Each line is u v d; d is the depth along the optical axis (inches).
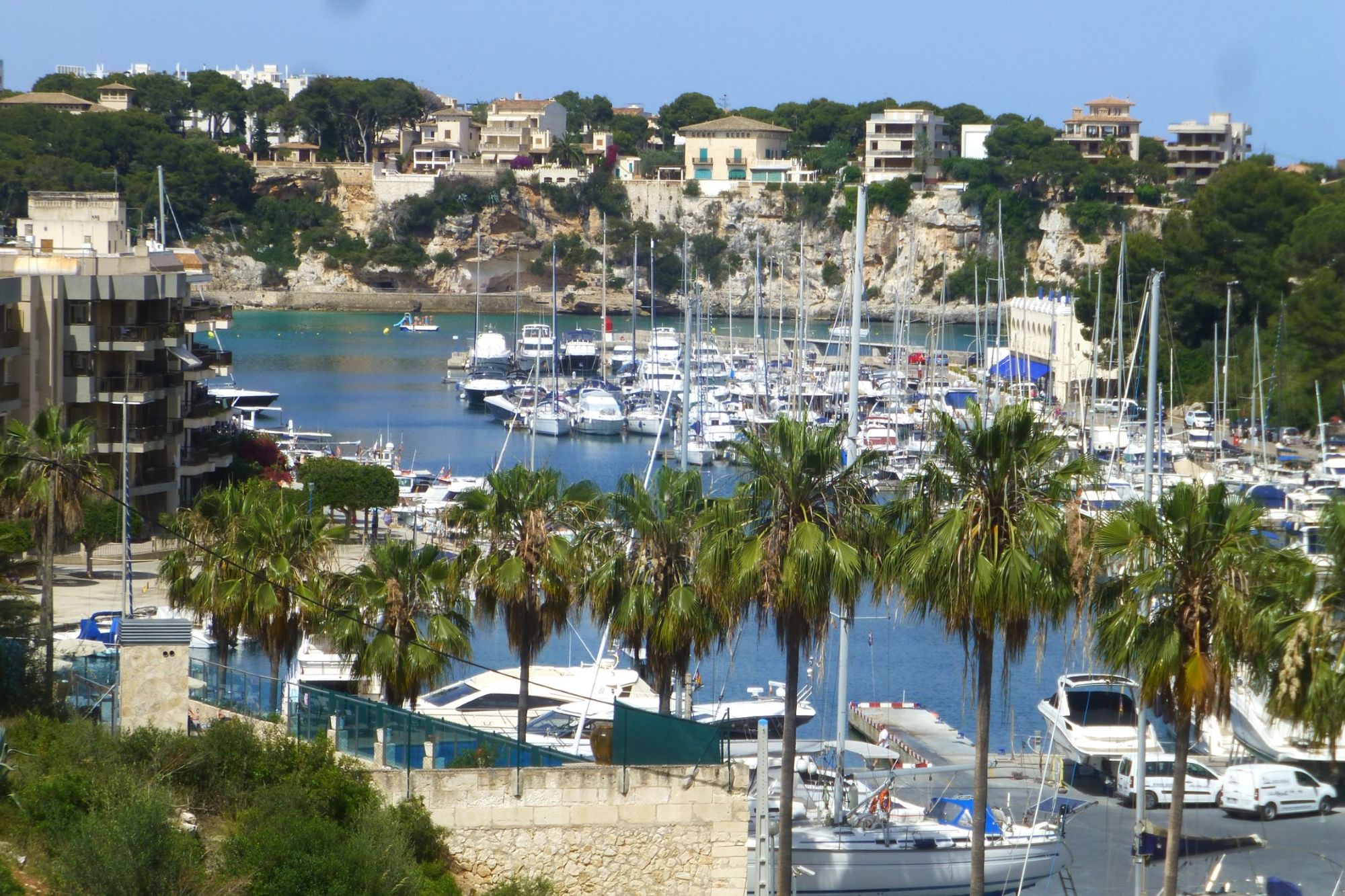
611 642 3331.7
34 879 2033.7
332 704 2554.1
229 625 3016.7
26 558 4239.7
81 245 6063.0
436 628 2878.9
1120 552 2210.9
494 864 2397.9
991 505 2277.3
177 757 2374.5
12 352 5088.6
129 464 5349.4
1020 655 2304.4
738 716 3649.1
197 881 2066.9
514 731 3275.1
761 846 2407.7
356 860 2158.0
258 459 6545.3
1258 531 2245.3
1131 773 3181.6
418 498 6806.1
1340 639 2059.5
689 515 2883.9
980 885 2319.1
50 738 2385.6
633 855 2431.1
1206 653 2167.8
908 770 3061.0
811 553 2391.7
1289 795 3075.8
